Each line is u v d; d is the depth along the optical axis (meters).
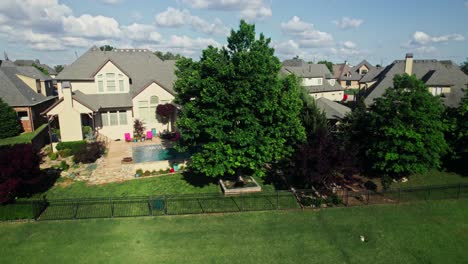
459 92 34.34
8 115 30.19
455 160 26.14
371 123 22.78
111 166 25.36
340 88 66.06
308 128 26.38
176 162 25.27
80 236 15.37
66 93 27.81
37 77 45.06
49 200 17.73
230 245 14.79
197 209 18.38
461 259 13.92
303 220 17.23
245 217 17.52
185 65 21.31
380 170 24.92
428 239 15.51
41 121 37.38
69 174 23.27
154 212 17.86
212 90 17.69
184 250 14.36
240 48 19.11
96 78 34.91
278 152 20.25
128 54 41.25
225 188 20.84
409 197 20.45
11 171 16.94
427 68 41.19
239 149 18.70
